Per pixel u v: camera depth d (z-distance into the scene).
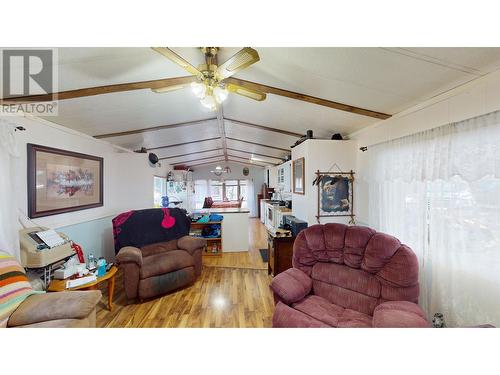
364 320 1.62
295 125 3.48
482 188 1.51
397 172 2.31
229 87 1.81
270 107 2.90
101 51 1.45
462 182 1.65
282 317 1.60
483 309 1.50
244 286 2.99
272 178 7.98
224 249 4.45
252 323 2.18
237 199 9.23
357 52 1.44
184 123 3.62
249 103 2.87
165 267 2.71
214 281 3.15
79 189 2.97
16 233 1.80
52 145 2.55
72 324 1.44
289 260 3.04
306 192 3.20
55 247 2.00
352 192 3.21
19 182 2.13
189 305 2.51
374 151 2.73
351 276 1.89
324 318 1.65
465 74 1.51
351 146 3.21
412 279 1.62
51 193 2.50
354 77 1.77
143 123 3.23
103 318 2.26
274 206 5.27
